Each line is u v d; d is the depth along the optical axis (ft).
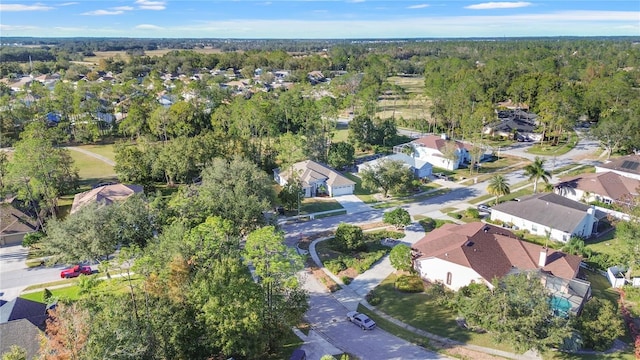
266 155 334.85
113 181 307.58
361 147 400.47
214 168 231.30
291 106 450.71
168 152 294.05
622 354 137.39
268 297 137.69
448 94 463.83
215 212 192.95
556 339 126.11
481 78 580.30
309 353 142.20
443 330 153.48
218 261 134.41
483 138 427.33
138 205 191.93
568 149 395.75
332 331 155.22
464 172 339.77
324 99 493.36
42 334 124.67
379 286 185.37
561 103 418.31
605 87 481.05
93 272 192.03
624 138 357.41
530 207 241.14
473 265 172.35
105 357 105.19
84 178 315.58
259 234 140.26
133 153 293.23
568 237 220.84
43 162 235.20
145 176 291.17
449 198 287.48
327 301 175.22
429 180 320.91
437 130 455.63
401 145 386.93
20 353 109.40
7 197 256.52
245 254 141.69
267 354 141.18
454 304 162.71
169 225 183.32
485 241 189.88
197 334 126.31
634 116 365.61
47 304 158.61
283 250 139.23
